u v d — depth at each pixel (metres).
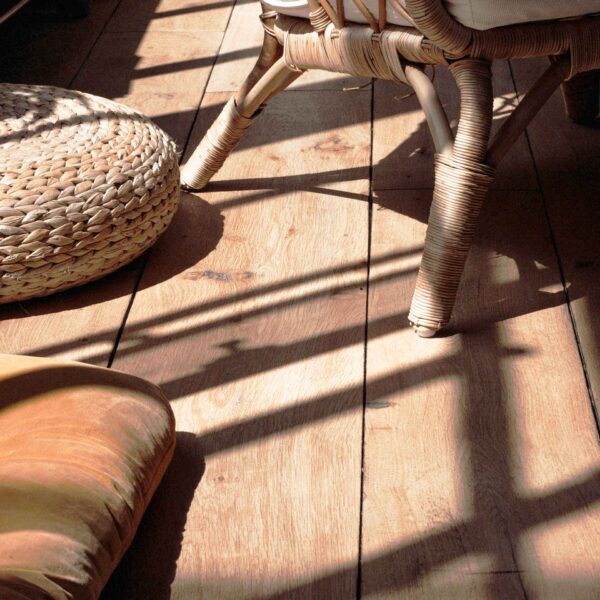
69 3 2.80
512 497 1.16
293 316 1.53
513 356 1.40
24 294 1.55
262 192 1.90
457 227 1.37
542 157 1.96
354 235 1.74
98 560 0.99
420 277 1.43
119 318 1.56
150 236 1.65
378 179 1.92
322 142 2.08
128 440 1.12
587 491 1.17
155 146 1.70
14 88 1.86
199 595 1.06
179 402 1.36
